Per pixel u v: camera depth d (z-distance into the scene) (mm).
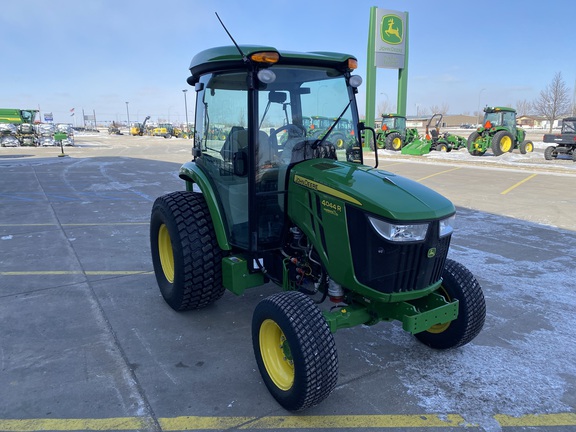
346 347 3719
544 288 4941
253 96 3205
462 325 3363
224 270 3740
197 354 3559
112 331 3920
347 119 3723
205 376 3264
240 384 3180
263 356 3074
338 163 3322
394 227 2682
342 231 2871
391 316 3078
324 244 3045
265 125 3316
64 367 3352
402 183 3051
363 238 2781
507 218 8328
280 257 3541
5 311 4285
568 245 6582
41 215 8570
